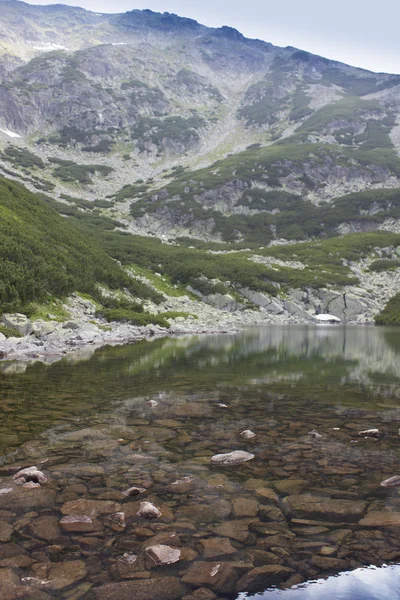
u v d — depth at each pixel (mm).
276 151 163000
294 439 9359
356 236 107688
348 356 26750
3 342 24297
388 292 80375
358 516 5746
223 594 4121
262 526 5441
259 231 120812
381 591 4168
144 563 4602
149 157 184875
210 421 10758
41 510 5738
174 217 126500
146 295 56375
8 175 132250
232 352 27641
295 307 73750
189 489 6562
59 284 37656
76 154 176375
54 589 4152
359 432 9953
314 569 4535
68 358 22547
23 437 9055
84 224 103250
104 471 7215
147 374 18188
